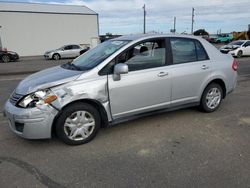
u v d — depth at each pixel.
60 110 3.91
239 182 3.12
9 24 36.34
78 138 4.17
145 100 4.62
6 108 4.10
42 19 38.44
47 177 3.31
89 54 5.00
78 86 4.00
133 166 3.53
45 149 4.07
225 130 4.71
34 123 3.81
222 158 3.69
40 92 3.84
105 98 4.21
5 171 3.45
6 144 4.27
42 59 26.84
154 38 4.76
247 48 20.94
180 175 3.29
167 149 4.00
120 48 4.43
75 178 3.28
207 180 3.17
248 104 6.37
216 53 5.60
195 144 4.16
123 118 4.51
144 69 4.57
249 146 4.06
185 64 5.05
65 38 40.69
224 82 5.65
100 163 3.63
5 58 22.78
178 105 5.10
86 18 41.75
